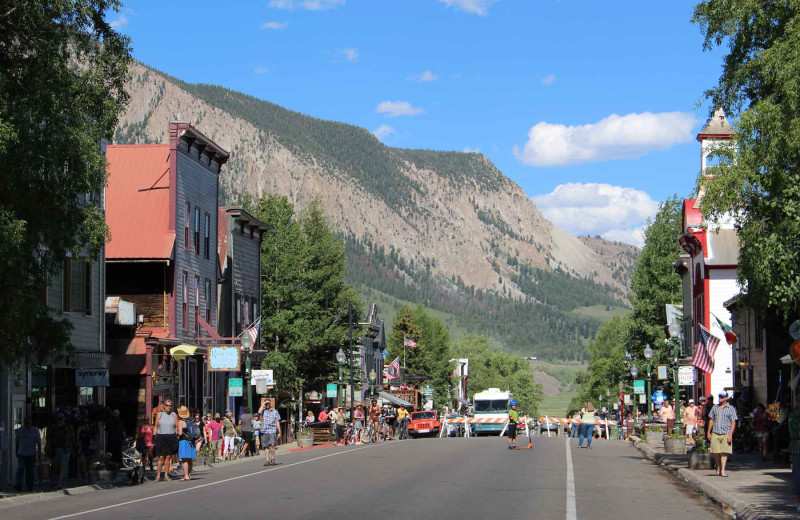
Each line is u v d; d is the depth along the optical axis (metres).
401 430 63.56
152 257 44.25
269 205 61.97
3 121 20.41
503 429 63.84
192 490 23.33
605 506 18.30
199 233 49.25
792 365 31.38
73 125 22.80
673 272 69.56
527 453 36.91
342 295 61.06
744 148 23.66
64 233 23.27
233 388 42.25
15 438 29.52
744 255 24.36
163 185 46.06
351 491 21.62
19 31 21.44
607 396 144.12
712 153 24.98
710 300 53.22
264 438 32.97
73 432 29.05
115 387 41.47
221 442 38.19
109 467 28.30
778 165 23.08
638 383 67.25
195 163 48.91
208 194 50.81
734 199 24.12
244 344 42.75
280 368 58.25
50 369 32.69
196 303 48.53
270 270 60.41
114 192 46.22
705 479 22.67
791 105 22.38
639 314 70.56
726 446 23.64
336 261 61.25
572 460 32.53
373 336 103.62
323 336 59.09
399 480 24.47
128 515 17.78
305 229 61.62
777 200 23.28
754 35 25.22
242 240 56.47
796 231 22.47
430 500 19.39
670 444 34.50
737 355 45.50
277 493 21.62
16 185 21.56
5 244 20.42
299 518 16.55
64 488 25.94
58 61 21.83
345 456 36.16
